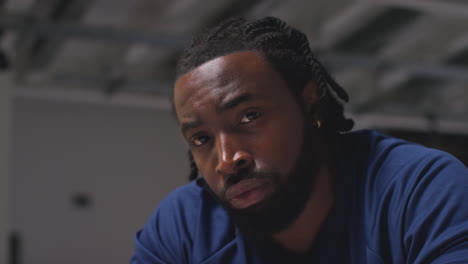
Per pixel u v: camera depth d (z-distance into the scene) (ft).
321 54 16.15
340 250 2.10
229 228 2.28
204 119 1.87
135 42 14.96
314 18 15.67
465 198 1.79
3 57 14.14
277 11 15.11
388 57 17.84
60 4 14.28
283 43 2.01
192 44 2.06
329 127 2.16
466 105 22.71
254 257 2.18
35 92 20.48
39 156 20.51
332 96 2.17
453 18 15.67
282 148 1.87
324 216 2.08
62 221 20.44
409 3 13.08
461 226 1.73
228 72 1.87
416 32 16.57
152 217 2.57
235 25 2.09
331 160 2.13
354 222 2.07
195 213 2.39
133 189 21.62
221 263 2.25
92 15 15.34
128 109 21.97
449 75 17.93
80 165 21.02
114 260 20.92
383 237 2.00
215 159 1.90
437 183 1.86
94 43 16.56
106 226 21.03
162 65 18.37
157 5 15.23
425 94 21.40
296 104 1.94
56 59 17.37
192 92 1.89
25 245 19.70
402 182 1.97
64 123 20.99
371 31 16.55
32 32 14.26
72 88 20.49
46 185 20.45
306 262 2.16
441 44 17.35
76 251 20.44
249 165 1.85
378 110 21.99
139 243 2.50
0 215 13.30
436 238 1.77
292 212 1.95
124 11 15.33
